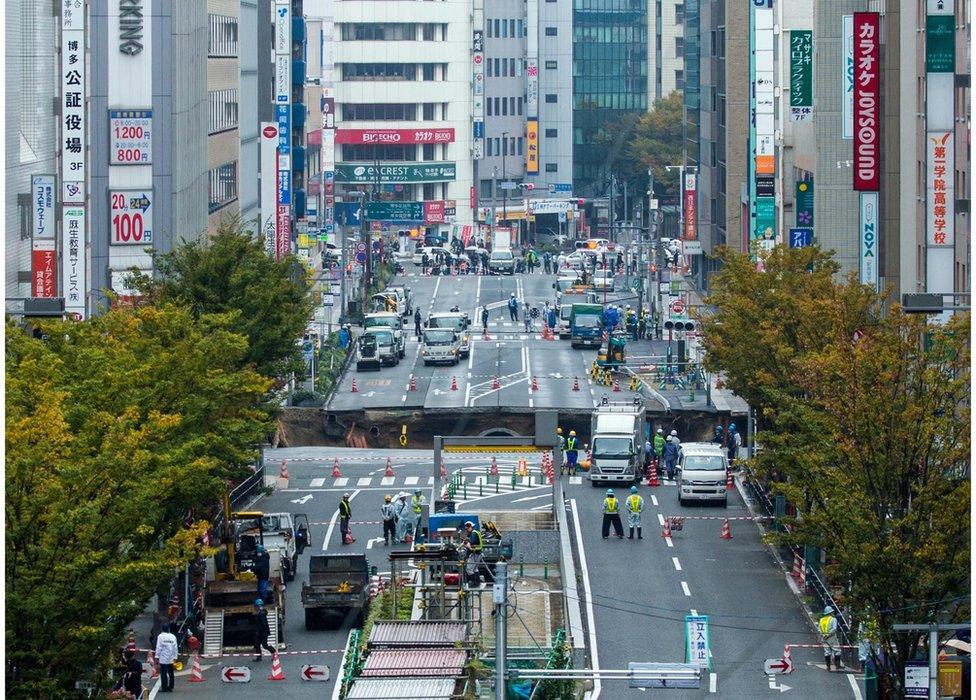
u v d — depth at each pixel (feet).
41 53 375.86
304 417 497.87
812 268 380.58
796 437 274.16
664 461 428.56
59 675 186.39
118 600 191.11
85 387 224.12
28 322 265.13
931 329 254.27
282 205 650.84
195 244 352.90
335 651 263.08
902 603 227.81
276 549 298.35
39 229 356.59
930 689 198.59
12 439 183.01
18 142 361.71
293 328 346.54
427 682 210.79
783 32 565.12
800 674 251.60
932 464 231.50
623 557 328.08
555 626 276.00
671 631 274.16
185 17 458.50
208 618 265.54
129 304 342.44
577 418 496.23
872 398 231.71
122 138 412.77
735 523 359.66
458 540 291.17
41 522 183.21
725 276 371.35
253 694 240.12
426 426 502.79
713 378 530.68
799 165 544.21
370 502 387.75
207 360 254.47
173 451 219.61
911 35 391.86
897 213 417.28
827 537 237.25
